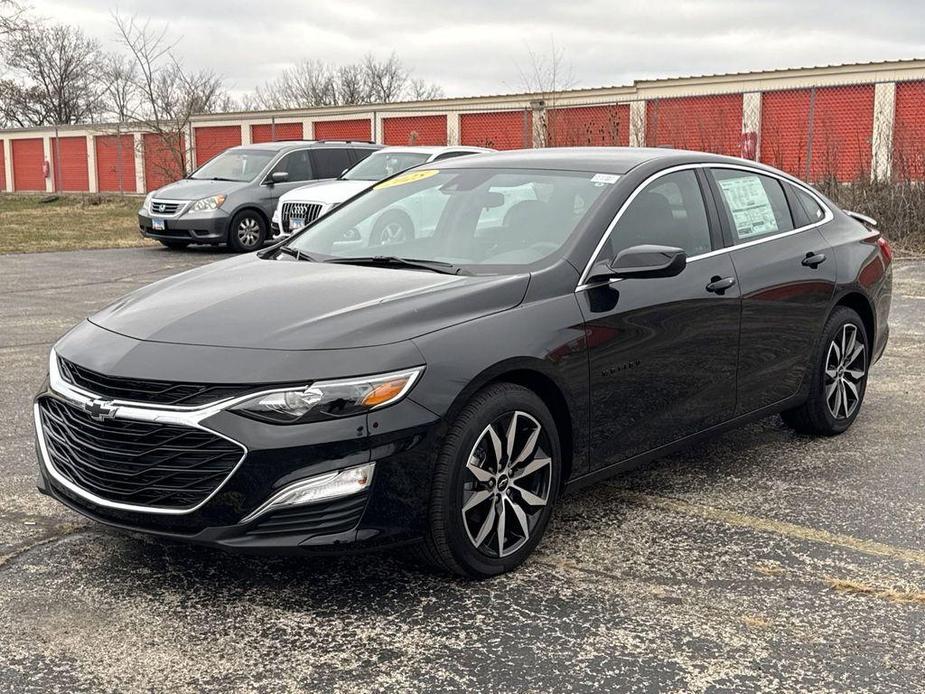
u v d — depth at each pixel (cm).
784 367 489
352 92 7644
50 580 352
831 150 1747
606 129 2292
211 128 4044
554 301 374
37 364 707
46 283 1167
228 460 314
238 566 364
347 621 322
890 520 416
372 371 319
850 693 279
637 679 287
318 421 312
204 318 350
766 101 2770
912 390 646
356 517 317
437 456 330
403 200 467
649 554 380
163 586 348
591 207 414
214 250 1612
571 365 371
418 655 300
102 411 326
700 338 431
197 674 289
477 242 418
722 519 417
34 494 438
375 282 378
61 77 6994
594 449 390
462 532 338
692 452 514
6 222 2192
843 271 523
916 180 1525
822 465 491
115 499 333
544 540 394
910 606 336
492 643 308
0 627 316
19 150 4925
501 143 3350
